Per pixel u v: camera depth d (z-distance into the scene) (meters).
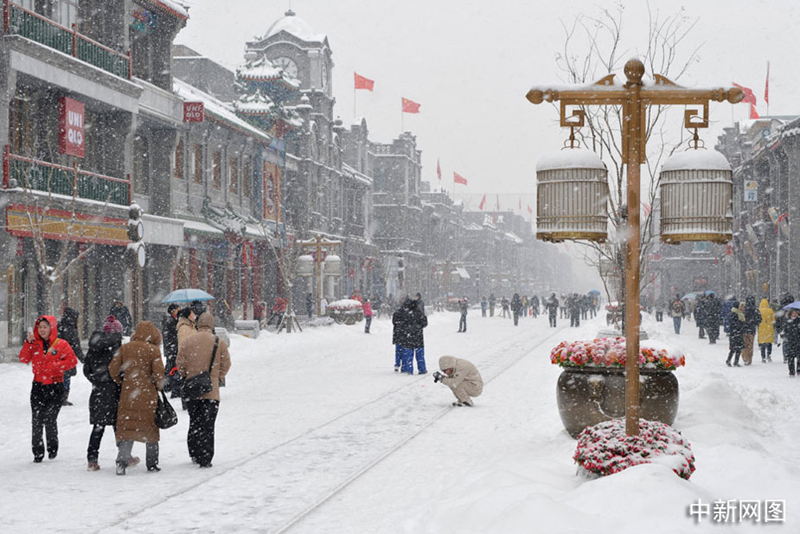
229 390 17.42
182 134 35.88
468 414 13.84
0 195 22.78
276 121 46.12
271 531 7.03
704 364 22.61
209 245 37.81
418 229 87.19
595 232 7.46
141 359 9.45
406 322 20.89
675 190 7.49
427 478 8.99
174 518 7.48
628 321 7.60
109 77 27.39
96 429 9.60
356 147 73.31
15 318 24.36
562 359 10.50
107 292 29.23
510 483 7.75
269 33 57.81
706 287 83.31
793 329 19.17
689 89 7.38
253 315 44.84
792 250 44.97
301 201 52.81
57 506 7.90
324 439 11.55
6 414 14.14
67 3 27.20
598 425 7.97
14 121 24.27
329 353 27.78
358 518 7.44
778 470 8.05
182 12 33.03
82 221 26.41
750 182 54.47
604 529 5.84
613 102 7.50
